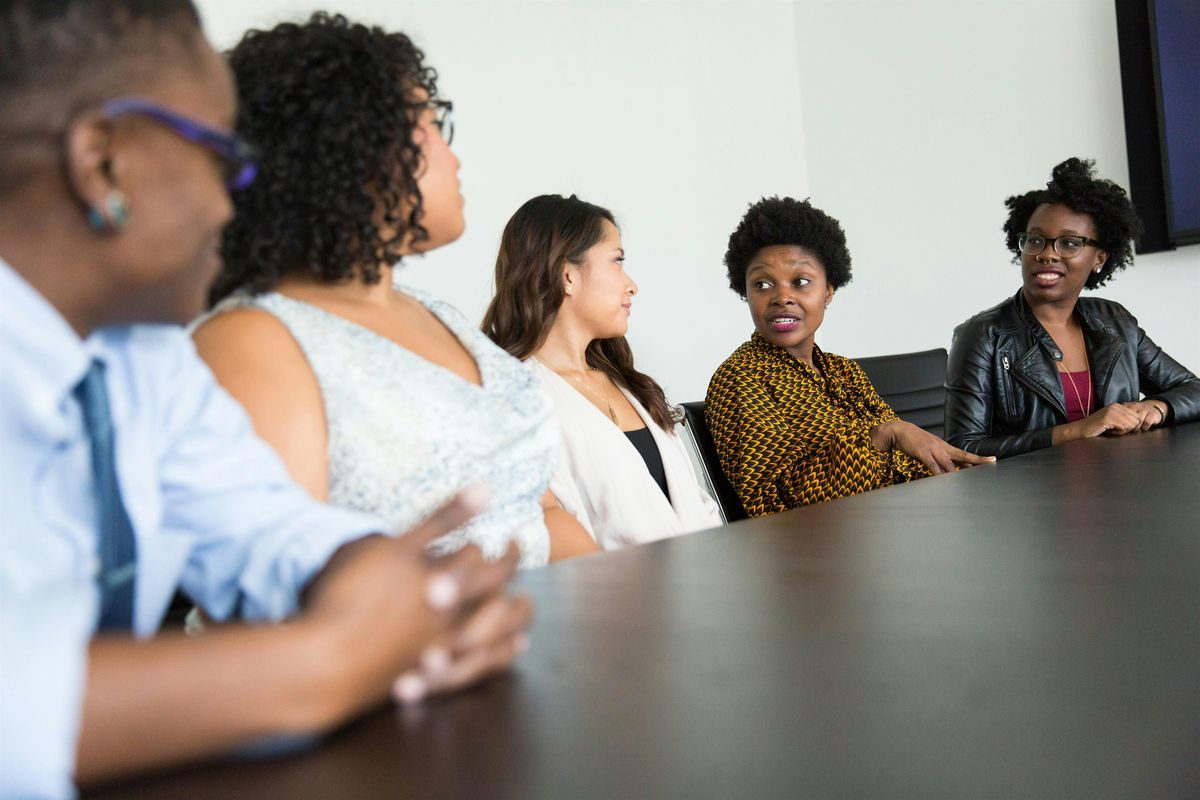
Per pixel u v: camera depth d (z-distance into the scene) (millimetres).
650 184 4344
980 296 4387
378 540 557
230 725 392
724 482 2246
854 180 4773
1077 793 348
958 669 495
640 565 842
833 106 4820
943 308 4508
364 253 925
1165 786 350
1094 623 571
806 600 668
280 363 863
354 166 883
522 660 546
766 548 906
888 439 2084
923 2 4473
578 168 4090
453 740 428
